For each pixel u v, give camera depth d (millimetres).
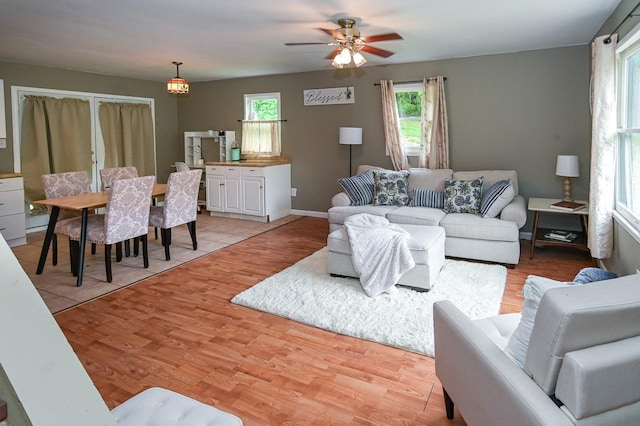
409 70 5801
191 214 4828
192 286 3791
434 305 1963
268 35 4234
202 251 4918
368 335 2801
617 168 3568
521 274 4023
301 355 2604
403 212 4680
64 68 6168
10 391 625
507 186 4422
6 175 5129
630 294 1236
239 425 1458
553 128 5094
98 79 6664
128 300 3473
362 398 2176
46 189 4344
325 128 6562
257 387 2279
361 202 5273
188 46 4738
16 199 5238
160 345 2736
